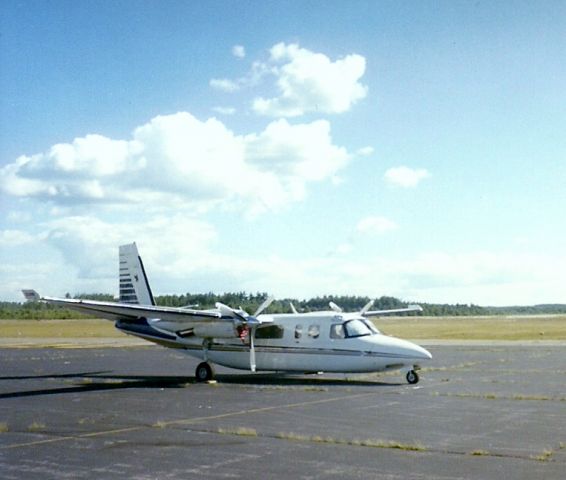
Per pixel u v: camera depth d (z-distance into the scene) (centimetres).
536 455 1173
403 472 1055
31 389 2325
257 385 2417
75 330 9662
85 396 2105
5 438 1372
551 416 1617
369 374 2830
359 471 1064
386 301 16550
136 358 3972
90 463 1134
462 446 1252
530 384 2345
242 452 1213
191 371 3077
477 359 3553
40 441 1338
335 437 1348
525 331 8200
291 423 1528
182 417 1633
